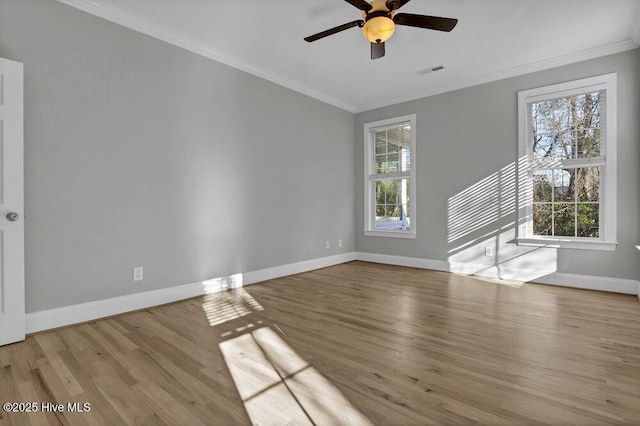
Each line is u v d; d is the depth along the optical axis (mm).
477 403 1604
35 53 2531
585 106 3793
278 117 4441
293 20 3090
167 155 3307
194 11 2941
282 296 3539
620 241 3561
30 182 2514
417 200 5043
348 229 5672
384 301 3332
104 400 1648
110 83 2916
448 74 4359
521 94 4117
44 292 2586
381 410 1554
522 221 4133
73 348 2250
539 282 4031
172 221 3348
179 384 1791
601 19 3061
